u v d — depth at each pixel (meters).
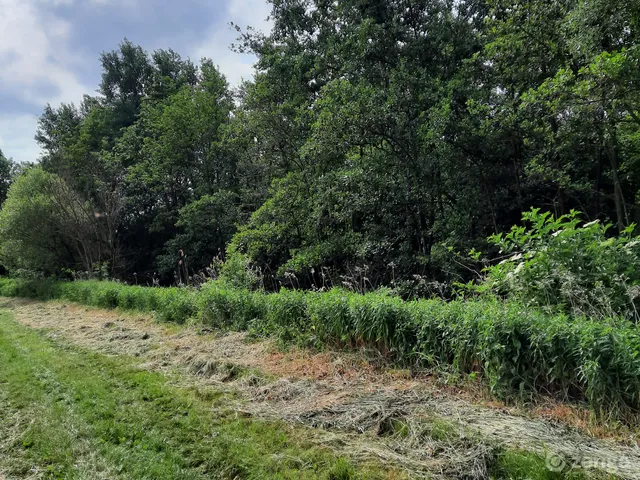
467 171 10.28
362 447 3.12
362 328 5.08
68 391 4.80
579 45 6.89
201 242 19.38
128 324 9.01
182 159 20.95
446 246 9.15
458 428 3.12
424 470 2.75
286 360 5.37
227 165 20.39
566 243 4.32
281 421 3.67
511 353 3.68
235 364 5.26
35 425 3.94
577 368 3.28
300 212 11.93
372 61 12.09
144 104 22.72
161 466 3.13
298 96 14.52
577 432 2.98
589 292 3.99
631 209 9.80
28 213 17.48
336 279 10.31
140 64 29.62
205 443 3.43
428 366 4.45
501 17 9.89
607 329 3.15
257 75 14.66
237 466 3.06
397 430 3.31
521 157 10.41
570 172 9.96
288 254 13.07
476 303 4.48
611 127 7.38
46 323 10.29
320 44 14.36
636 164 9.79
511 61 9.60
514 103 9.24
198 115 20.02
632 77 5.87
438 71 12.21
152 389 4.67
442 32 11.56
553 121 8.94
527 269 4.43
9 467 3.25
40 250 18.73
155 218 22.06
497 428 3.06
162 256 19.92
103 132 25.78
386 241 10.33
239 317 7.18
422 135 9.52
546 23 8.64
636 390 2.99
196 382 4.91
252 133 15.01
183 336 7.29
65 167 19.14
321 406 3.88
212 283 8.69
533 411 3.36
